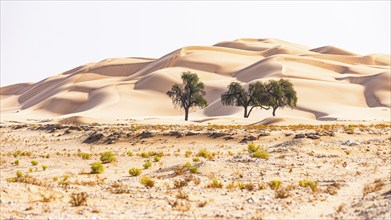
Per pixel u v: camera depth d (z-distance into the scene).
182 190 23.28
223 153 46.88
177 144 57.44
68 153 52.28
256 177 27.75
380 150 42.25
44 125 96.56
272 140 55.12
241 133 59.75
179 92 135.12
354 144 45.59
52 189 21.55
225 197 21.27
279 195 20.69
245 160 34.41
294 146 42.97
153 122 114.31
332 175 28.14
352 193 21.66
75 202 18.52
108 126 94.38
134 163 42.19
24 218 15.46
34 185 21.86
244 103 133.12
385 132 60.12
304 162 33.72
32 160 43.66
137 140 61.62
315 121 97.81
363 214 16.05
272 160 34.53
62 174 35.31
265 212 17.22
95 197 20.73
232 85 133.12
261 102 128.12
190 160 42.16
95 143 62.91
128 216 16.33
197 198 20.84
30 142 70.00
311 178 27.12
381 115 168.75
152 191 22.91
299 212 17.30
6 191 19.28
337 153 39.94
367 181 25.09
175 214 16.80
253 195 21.61
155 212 17.23
